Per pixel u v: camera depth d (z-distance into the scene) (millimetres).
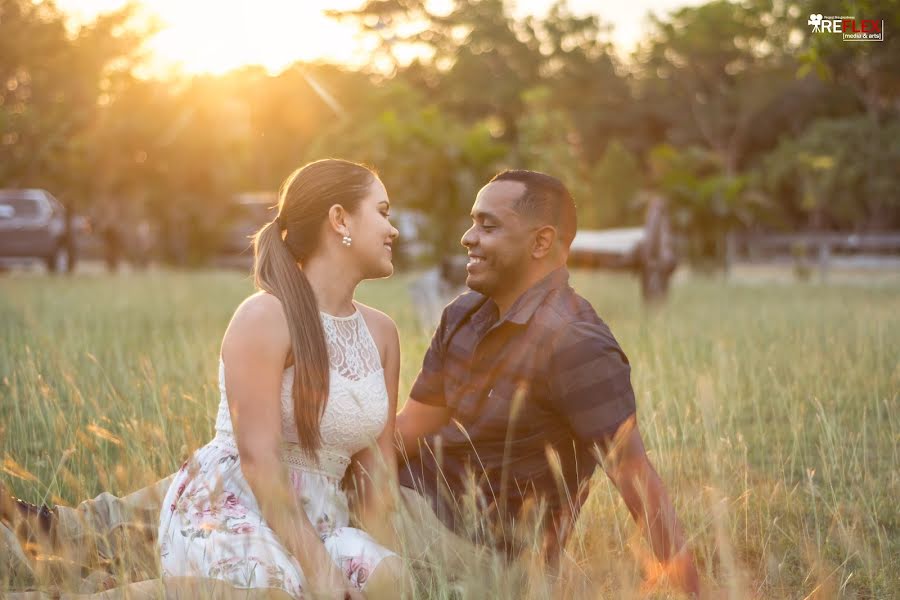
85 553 2689
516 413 2812
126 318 8727
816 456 4113
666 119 49625
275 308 2752
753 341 6594
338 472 2922
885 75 41438
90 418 3895
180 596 2469
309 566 2582
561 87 48062
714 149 48219
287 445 2826
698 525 3180
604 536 2877
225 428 2834
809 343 6168
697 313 10203
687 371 5141
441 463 2992
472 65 45594
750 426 4559
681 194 19406
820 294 14383
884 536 3141
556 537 2859
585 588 2545
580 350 2701
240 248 22812
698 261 20031
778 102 46719
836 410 4637
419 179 10031
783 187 43312
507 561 2709
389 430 3051
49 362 4879
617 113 49688
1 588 2504
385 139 9930
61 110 13320
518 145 12812
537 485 2857
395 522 2762
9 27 12539
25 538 2742
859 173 40219
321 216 2861
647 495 2652
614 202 26500
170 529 2723
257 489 2668
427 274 9203
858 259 28391
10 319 7688
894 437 3832
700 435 3797
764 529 3215
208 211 22188
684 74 49688
